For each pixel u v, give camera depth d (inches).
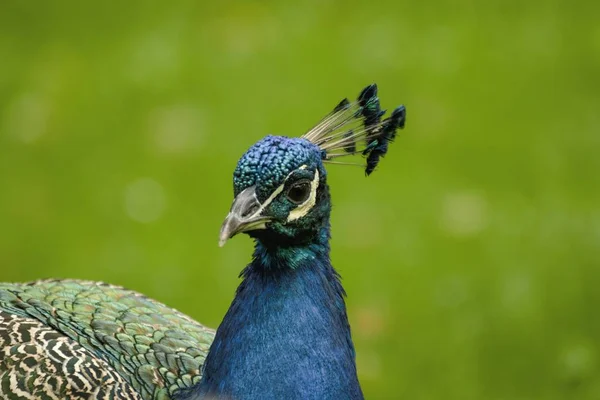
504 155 634.2
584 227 572.4
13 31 796.6
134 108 691.4
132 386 297.9
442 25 784.9
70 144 658.8
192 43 770.2
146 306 339.9
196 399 288.7
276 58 741.3
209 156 638.5
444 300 529.0
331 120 302.5
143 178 624.4
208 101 693.9
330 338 286.8
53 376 283.7
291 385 281.6
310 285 286.8
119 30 796.6
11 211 600.7
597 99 686.5
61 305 328.2
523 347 500.7
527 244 561.6
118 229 585.0
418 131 655.8
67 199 610.5
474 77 713.6
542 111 674.8
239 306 288.0
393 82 706.8
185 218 592.1
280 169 274.2
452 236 568.4
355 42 761.0
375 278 543.8
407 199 599.8
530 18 788.6
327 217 291.1
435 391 479.2
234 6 822.5
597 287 533.0
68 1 842.8
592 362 487.2
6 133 670.5
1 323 295.6
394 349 501.4
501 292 530.9
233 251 567.5
